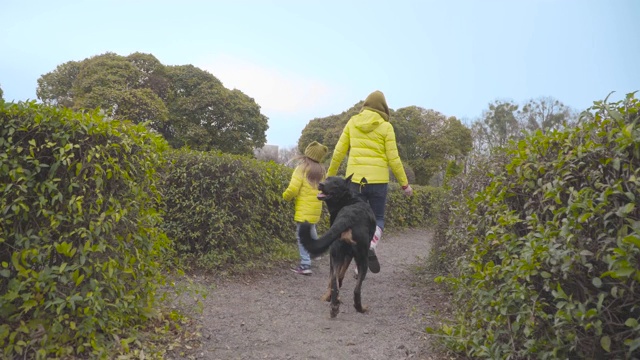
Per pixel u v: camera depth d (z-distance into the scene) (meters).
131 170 3.61
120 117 3.68
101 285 3.35
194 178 6.39
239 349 3.82
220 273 6.18
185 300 4.95
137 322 3.82
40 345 3.10
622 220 2.34
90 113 3.45
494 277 3.19
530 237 2.78
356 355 3.76
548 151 3.12
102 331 3.44
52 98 38.44
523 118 49.16
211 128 36.94
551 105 48.09
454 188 6.52
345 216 4.67
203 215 6.32
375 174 6.01
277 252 7.66
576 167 2.70
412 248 10.66
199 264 6.21
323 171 6.76
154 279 4.01
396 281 6.68
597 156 2.63
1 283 3.16
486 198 3.60
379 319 4.76
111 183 3.45
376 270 5.80
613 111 2.56
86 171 3.25
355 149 6.07
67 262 3.23
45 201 3.09
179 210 6.39
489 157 4.59
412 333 4.27
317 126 46.62
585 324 2.41
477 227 3.82
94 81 32.03
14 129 3.08
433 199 15.48
